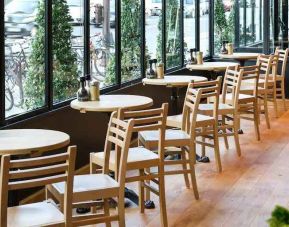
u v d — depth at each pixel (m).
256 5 10.37
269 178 5.27
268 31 10.36
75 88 5.43
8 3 4.22
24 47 4.50
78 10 5.43
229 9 10.42
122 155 3.44
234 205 4.50
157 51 7.84
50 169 2.74
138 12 7.09
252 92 7.45
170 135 4.77
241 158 6.05
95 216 3.49
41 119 4.65
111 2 6.24
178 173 4.62
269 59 7.70
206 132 5.52
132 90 6.77
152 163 4.02
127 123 3.45
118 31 6.42
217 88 5.38
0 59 4.06
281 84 9.04
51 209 3.06
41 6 4.71
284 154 6.21
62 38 5.14
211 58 10.34
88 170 5.51
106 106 4.54
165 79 6.29
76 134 5.27
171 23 8.35
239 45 10.57
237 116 6.26
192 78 6.39
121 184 3.45
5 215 2.66
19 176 2.65
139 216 4.30
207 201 4.62
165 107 4.03
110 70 6.32
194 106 4.72
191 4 9.27
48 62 4.84
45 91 4.86
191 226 4.05
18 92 4.45
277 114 8.51
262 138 7.07
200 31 9.77
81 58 5.55
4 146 3.29
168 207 4.48
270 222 1.42
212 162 5.89
